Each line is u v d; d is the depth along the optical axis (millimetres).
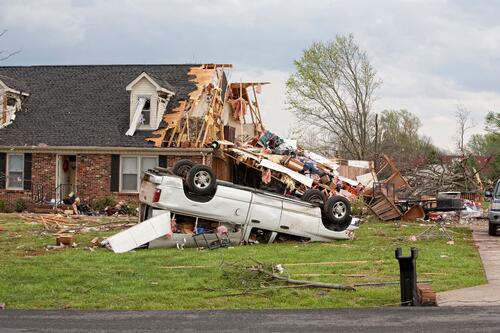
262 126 42062
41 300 11836
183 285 13094
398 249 11695
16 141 35375
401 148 65875
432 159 41562
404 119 75750
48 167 34812
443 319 10031
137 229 18531
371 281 13672
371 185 37188
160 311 11000
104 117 36500
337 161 41000
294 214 20203
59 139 35219
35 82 39469
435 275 14359
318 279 13797
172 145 34438
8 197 34906
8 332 9273
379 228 25812
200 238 19203
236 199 19547
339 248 18875
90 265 15477
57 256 16922
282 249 18547
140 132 35156
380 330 9258
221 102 38562
